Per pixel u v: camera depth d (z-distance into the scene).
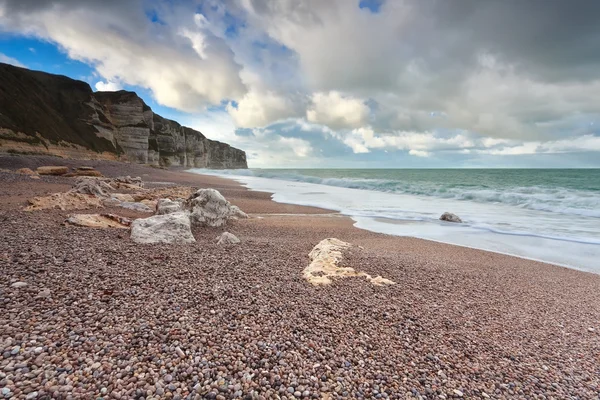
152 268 5.51
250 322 4.01
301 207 19.81
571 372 3.81
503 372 3.67
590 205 20.05
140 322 3.62
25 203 11.46
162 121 89.38
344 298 5.21
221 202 12.04
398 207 20.55
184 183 32.19
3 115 42.47
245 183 40.66
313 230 12.47
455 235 12.75
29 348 2.89
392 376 3.35
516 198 23.09
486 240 11.95
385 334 4.19
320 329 4.09
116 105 73.44
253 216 15.59
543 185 39.66
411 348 3.94
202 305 4.28
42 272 4.62
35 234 6.84
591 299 6.46
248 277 5.64
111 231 8.27
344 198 25.31
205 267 5.93
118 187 20.47
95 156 57.47
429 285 6.43
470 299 5.88
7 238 6.18
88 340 3.14
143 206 13.51
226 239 8.68
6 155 35.72
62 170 24.89
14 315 3.38
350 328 4.23
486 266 8.52
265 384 2.94
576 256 10.02
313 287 5.55
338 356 3.57
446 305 5.44
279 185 38.31
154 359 3.01
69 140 52.97
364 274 6.61
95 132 63.06
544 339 4.59
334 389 3.03
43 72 64.25
